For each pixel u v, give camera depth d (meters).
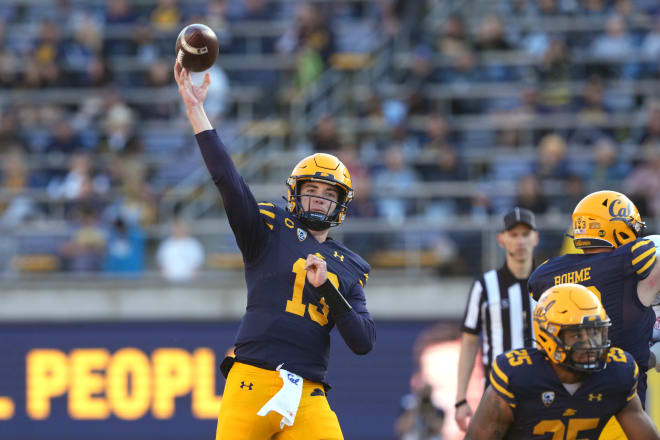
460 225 40.62
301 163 17.19
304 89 52.50
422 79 51.53
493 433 15.86
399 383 37.75
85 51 55.69
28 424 38.12
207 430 37.72
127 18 57.00
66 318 39.50
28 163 48.97
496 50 53.16
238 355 16.55
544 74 50.88
